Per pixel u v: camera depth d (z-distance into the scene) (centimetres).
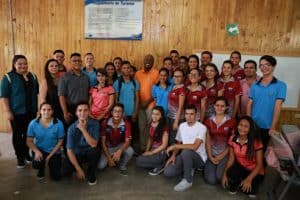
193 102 343
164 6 432
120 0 432
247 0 420
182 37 438
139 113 394
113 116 326
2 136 447
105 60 452
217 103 310
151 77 394
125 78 384
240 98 350
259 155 289
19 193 282
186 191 298
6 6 448
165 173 316
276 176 337
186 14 432
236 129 299
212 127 314
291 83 434
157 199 281
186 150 306
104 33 444
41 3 444
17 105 322
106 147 330
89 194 285
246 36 429
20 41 457
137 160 337
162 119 332
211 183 311
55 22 448
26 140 321
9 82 316
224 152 311
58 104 344
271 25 423
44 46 456
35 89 342
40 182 304
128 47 446
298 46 426
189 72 360
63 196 280
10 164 344
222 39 433
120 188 299
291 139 278
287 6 417
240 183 298
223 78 353
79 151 309
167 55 444
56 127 304
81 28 446
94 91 359
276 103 296
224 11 426
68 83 339
